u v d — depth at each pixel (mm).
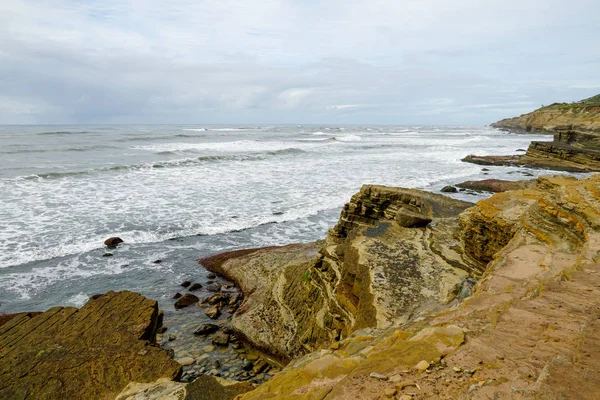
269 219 20734
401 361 3734
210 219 20328
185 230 18766
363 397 3135
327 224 20219
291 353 9656
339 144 64562
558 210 7930
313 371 4020
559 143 50750
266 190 26719
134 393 4926
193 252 16641
